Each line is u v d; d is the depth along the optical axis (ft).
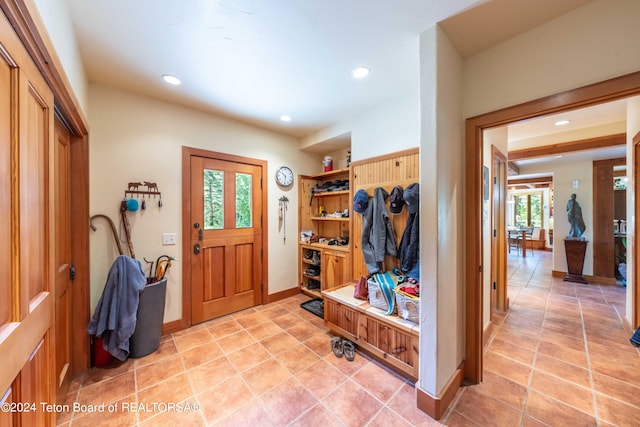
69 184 6.04
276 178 11.46
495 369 6.41
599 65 4.23
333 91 7.71
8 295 2.57
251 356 7.04
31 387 3.01
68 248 5.94
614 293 12.41
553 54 4.69
